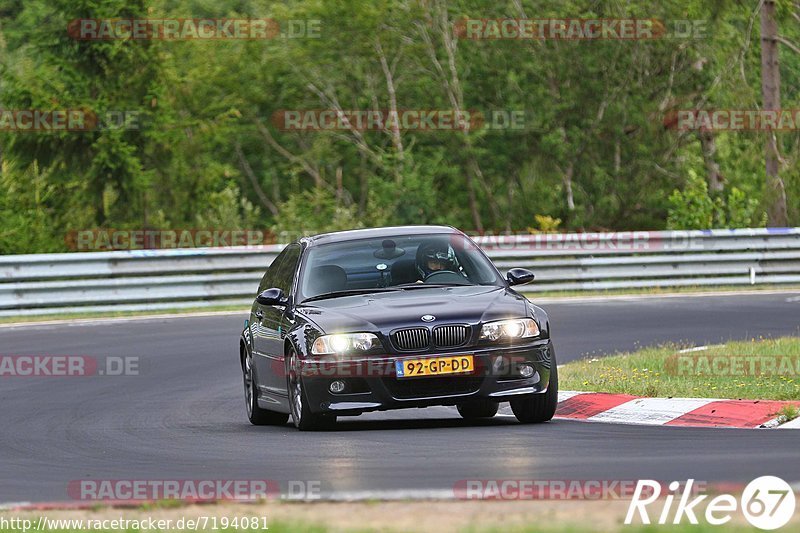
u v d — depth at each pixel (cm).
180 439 3006
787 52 12238
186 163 11631
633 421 3042
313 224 10094
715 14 11075
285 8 13712
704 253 7325
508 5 12625
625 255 7469
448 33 12962
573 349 4809
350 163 14638
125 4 10525
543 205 12625
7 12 14788
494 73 12769
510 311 2994
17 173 10312
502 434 2816
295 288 3244
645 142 12419
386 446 2678
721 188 11875
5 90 10094
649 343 4897
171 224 11050
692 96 12256
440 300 3038
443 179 13212
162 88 10688
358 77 13550
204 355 4903
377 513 1870
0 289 6309
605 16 12112
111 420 3456
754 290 7069
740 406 2992
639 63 12331
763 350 4188
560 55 12388
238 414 3581
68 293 6406
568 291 7081
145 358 4856
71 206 10494
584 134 12369
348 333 2948
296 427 3156
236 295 6762
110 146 10119
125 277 6631
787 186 8988
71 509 2033
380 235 3356
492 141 12962
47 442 3052
